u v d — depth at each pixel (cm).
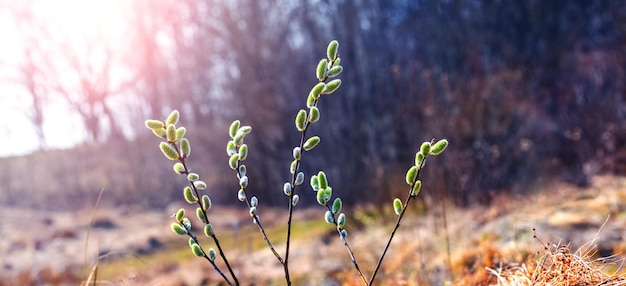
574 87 1041
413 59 1218
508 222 429
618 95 962
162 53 1908
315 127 1227
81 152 1784
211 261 123
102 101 1994
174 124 118
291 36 1536
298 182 130
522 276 187
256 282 447
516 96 967
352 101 1159
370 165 852
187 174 121
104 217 1088
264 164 1316
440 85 973
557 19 1255
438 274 306
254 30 1566
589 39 1190
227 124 1502
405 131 896
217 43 1712
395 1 1384
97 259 224
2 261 744
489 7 1323
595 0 1216
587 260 184
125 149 1741
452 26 1309
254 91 1470
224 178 1384
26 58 1933
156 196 1412
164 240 838
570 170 780
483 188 664
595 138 852
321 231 685
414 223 530
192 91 1773
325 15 1459
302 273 445
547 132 890
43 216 1230
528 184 681
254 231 831
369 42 1303
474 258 297
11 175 1620
